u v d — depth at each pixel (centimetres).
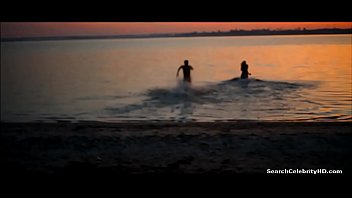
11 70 3275
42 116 1120
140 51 7850
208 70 2756
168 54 6212
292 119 981
